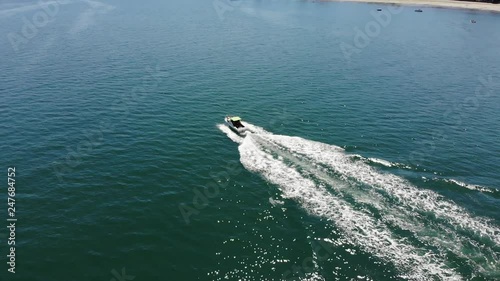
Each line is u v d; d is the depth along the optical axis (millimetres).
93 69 93438
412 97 81562
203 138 60438
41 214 42156
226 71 96562
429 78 95375
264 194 46312
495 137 63781
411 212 42375
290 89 84500
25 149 55281
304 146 57750
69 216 42031
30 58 101688
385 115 71500
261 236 39844
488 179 50312
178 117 67938
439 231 39531
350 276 34750
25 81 82875
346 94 82188
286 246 38406
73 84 82188
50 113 67312
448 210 42750
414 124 67938
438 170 51938
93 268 35406
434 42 139000
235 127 62312
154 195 46188
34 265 35406
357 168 51312
